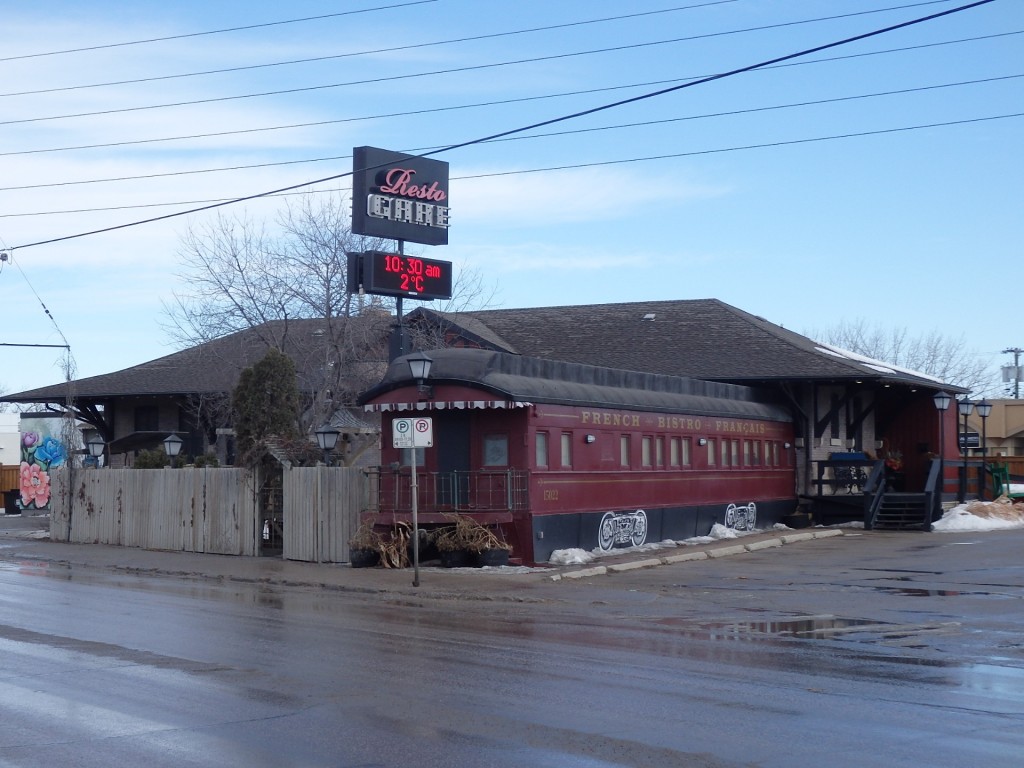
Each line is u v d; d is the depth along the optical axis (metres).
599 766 8.05
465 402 23.56
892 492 38.97
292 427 27.89
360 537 24.06
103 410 45.06
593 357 40.59
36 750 8.55
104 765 8.12
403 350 31.14
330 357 35.34
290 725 9.34
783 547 29.48
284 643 13.85
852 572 23.31
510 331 45.19
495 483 23.86
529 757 8.30
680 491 30.02
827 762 8.14
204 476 28.53
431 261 31.81
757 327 41.41
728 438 33.09
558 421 24.89
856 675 11.76
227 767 8.06
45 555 28.50
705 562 25.56
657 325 43.31
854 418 40.88
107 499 31.62
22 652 13.07
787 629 15.62
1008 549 27.62
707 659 12.80
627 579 22.16
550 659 12.73
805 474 37.78
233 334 38.12
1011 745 8.64
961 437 48.78
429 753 8.42
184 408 42.03
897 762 8.14
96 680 11.32
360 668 12.04
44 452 49.50
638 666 12.27
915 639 14.56
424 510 24.02
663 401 29.78
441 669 11.99
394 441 21.09
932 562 25.08
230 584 22.12
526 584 20.84
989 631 15.32
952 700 10.40
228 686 10.99
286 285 36.34
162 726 9.30
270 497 27.50
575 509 25.31
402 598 19.48
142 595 19.66
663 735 8.98
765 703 10.23
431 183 32.59
